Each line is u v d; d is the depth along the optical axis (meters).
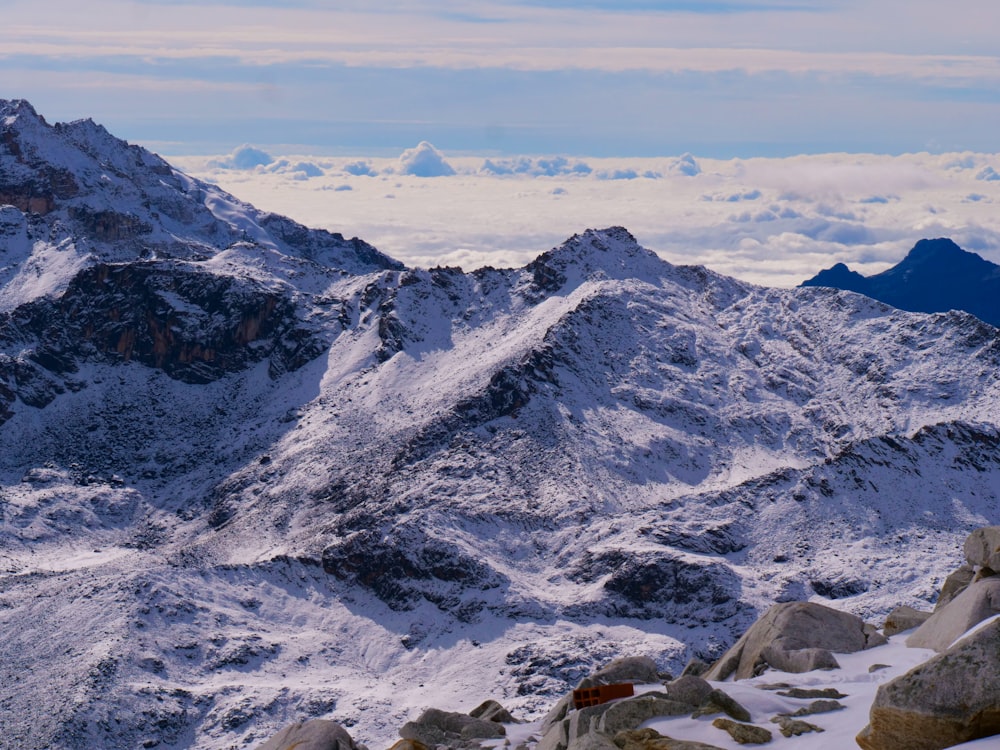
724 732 34.97
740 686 39.22
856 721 34.97
